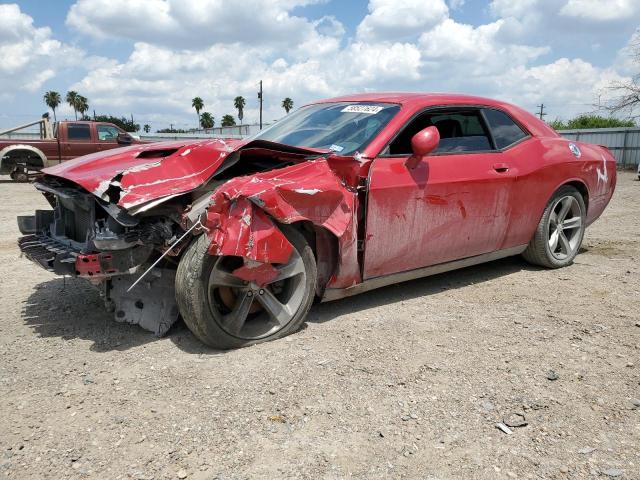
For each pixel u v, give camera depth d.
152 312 3.55
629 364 3.17
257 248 3.15
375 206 3.72
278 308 3.46
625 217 8.77
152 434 2.46
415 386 2.91
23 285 4.74
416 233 4.00
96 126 16.30
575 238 5.42
